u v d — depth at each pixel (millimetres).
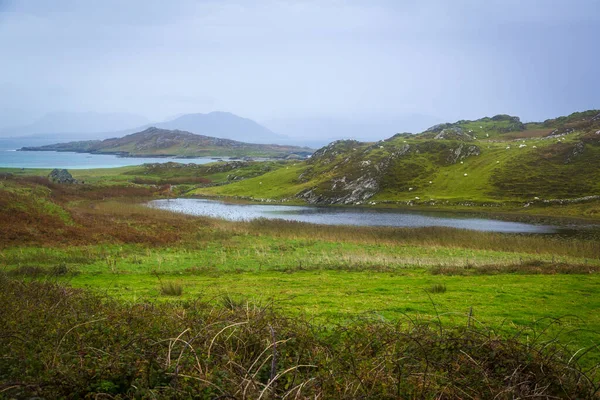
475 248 38719
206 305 11102
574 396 6328
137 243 33531
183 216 58125
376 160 121312
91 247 30141
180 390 5609
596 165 99188
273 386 5758
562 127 162500
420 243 40469
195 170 172875
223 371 6094
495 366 7020
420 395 5898
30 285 12398
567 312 13578
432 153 127125
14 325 7883
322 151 160000
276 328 7895
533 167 104938
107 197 89938
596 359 9016
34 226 34000
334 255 30781
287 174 135875
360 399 5605
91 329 7758
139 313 9023
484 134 180375
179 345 7016
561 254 36688
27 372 6117
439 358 7172
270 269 24734
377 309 13297
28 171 127125
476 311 13453
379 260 28047
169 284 16500
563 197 86375
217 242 36719
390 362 6602
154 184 134250
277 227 48875
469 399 6164
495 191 95688
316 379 6121
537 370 6922
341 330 8617
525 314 13211
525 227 62375
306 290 17469
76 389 5785
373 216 76625
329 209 89000
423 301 14992
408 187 106625
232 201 103125
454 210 85312
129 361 6391
